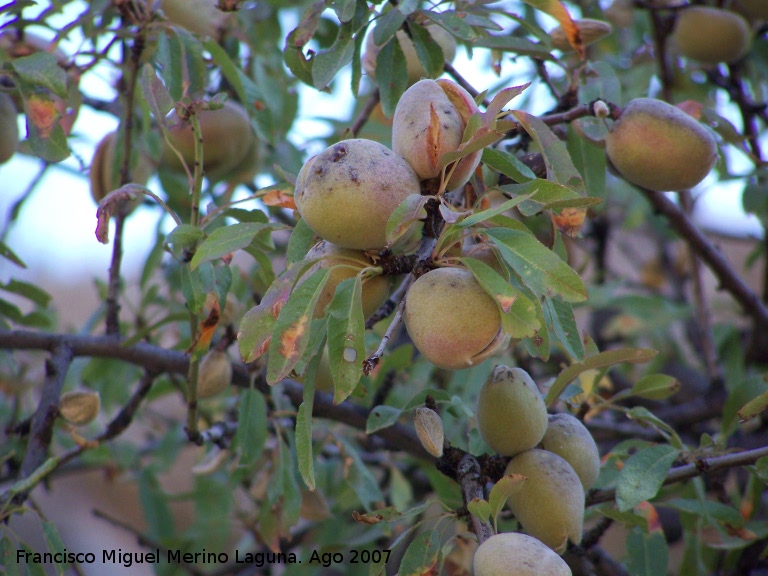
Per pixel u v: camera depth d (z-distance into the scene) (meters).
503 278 0.49
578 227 0.54
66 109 0.67
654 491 0.55
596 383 0.61
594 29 0.63
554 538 0.52
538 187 0.50
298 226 0.53
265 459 0.71
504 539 0.49
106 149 0.70
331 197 0.48
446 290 0.48
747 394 0.63
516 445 0.54
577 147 0.62
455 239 0.50
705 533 0.68
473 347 0.48
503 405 0.53
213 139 0.71
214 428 0.67
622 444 0.62
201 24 0.69
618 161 0.57
